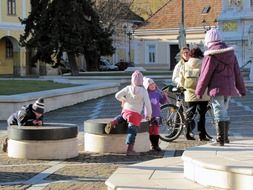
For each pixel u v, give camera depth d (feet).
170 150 39.55
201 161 24.89
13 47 183.93
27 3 187.83
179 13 208.03
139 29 212.02
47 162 35.06
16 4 183.42
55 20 145.18
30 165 33.99
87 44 147.95
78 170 32.35
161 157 36.76
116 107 73.51
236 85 32.22
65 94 73.61
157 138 39.37
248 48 132.77
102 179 29.71
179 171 28.27
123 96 37.55
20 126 37.37
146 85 39.91
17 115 38.34
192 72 42.86
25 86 86.28
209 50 31.45
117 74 149.59
